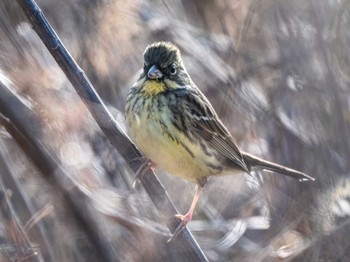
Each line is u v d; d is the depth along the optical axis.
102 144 10.07
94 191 7.46
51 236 8.31
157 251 7.98
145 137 9.89
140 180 8.50
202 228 11.69
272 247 11.01
